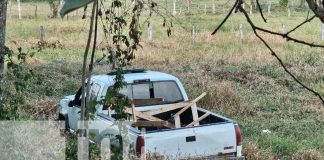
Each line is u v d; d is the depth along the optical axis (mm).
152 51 26234
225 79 19844
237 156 8789
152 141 8250
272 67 21953
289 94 17656
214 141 8617
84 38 31344
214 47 28766
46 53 25109
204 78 19000
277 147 11656
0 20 7074
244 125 13766
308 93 17875
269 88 18469
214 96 15727
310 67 22000
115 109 6918
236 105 15477
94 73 19047
